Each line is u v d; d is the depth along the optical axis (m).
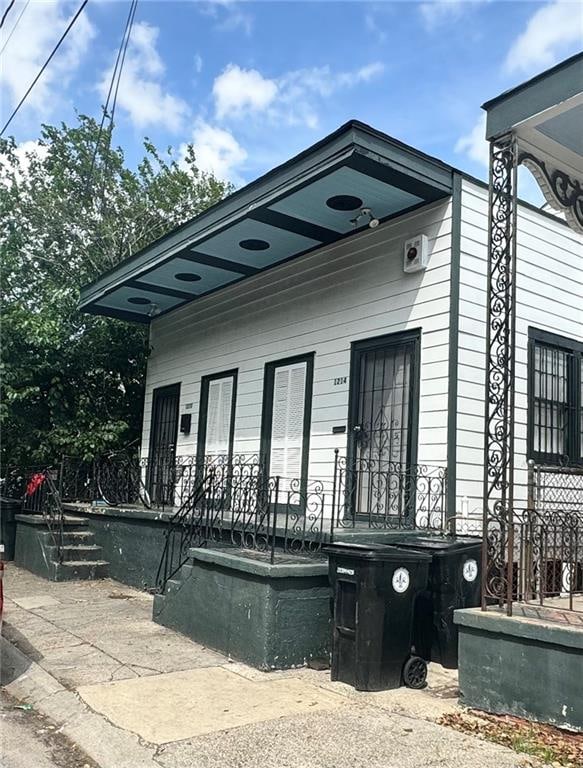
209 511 7.78
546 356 8.41
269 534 7.38
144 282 11.41
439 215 7.74
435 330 7.59
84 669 5.51
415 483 7.45
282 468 9.65
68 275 17.09
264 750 3.96
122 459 13.20
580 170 6.26
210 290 11.81
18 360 13.55
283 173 7.71
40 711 4.74
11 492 12.98
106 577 10.20
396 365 8.12
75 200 17.66
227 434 11.02
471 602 5.83
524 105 5.32
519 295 8.08
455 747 4.02
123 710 4.58
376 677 5.08
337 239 9.14
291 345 9.84
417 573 5.33
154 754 3.90
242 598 5.91
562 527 5.75
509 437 5.73
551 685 4.37
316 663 5.69
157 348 13.69
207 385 11.79
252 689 5.07
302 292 9.77
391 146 7.09
